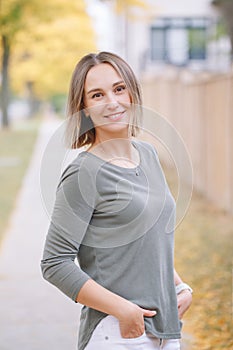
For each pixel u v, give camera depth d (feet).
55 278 8.11
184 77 43.60
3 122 97.60
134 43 84.79
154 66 84.48
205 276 22.22
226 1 42.45
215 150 34.81
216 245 26.40
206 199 36.88
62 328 17.95
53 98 175.01
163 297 8.34
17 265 24.98
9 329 17.89
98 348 8.23
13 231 31.65
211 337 16.44
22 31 82.69
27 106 192.13
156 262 8.27
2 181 49.01
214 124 34.91
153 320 8.28
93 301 8.02
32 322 18.47
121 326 8.09
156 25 85.20
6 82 96.02
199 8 84.64
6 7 76.23
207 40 79.36
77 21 82.69
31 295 21.08
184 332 16.83
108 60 8.48
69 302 20.29
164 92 52.19
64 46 83.87
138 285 8.21
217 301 19.30
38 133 91.30
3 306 19.95
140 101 8.63
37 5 78.23
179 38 85.66
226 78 31.96
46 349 16.39
